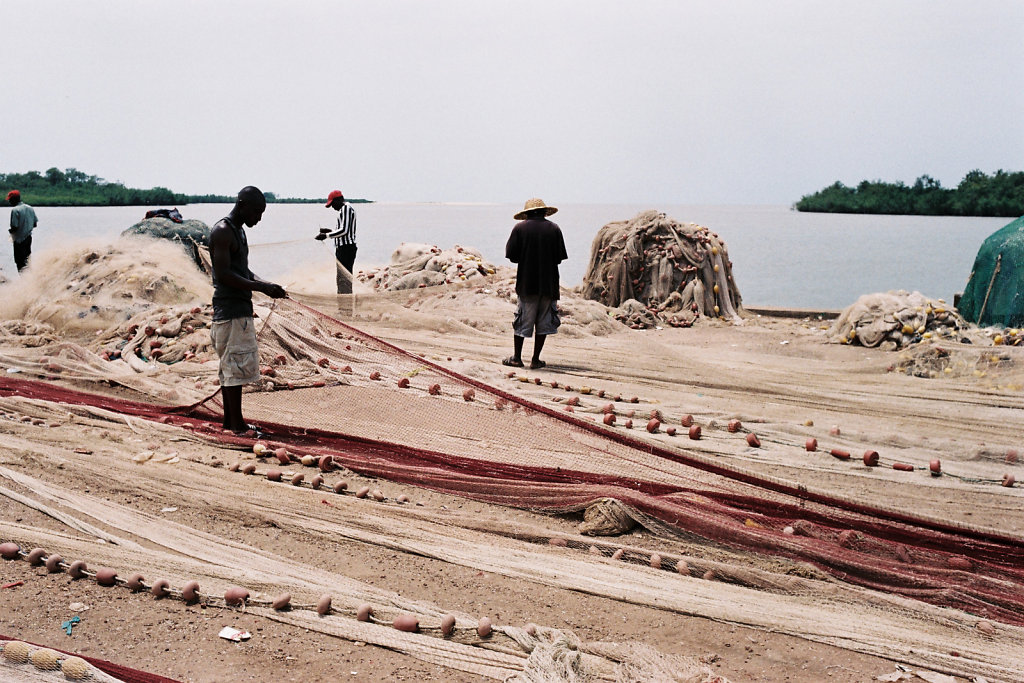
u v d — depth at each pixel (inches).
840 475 267.1
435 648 154.2
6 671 138.1
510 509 236.7
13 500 220.8
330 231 531.2
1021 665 153.8
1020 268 551.5
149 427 293.3
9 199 661.3
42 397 328.5
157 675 138.0
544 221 424.2
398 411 305.4
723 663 154.6
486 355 455.2
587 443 272.1
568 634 157.1
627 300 677.9
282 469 258.1
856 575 191.9
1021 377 403.2
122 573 182.7
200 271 508.7
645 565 199.3
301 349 372.5
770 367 448.8
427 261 722.8
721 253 701.9
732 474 245.3
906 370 435.8
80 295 466.3
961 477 265.9
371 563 195.0
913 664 154.9
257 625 164.1
